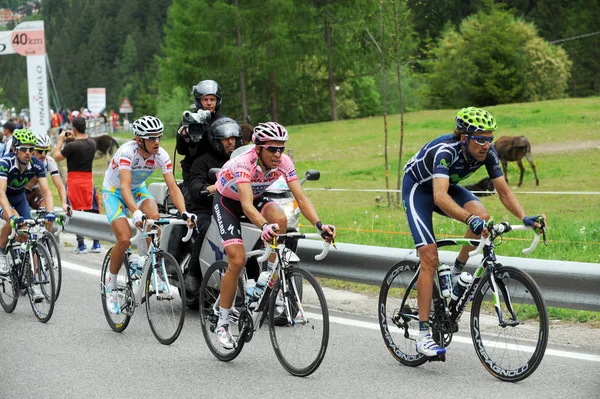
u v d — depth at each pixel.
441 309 9.86
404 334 10.26
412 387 9.23
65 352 11.20
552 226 20.44
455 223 22.19
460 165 9.70
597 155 38.03
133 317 13.54
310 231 22.14
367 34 29.05
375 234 20.83
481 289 9.57
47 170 14.70
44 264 13.05
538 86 91.12
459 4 143.88
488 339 9.60
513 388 9.08
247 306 10.29
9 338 12.10
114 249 12.23
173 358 10.80
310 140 55.78
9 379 9.92
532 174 34.00
